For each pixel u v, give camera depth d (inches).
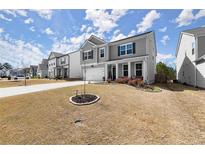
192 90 544.7
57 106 289.6
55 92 409.7
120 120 234.7
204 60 594.9
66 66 1419.8
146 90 484.7
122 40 761.0
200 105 326.6
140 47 698.8
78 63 1314.0
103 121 230.8
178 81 995.9
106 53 826.2
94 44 889.5
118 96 366.3
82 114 254.1
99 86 524.7
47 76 1844.2
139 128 210.2
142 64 687.1
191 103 343.0
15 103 316.8
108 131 202.8
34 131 207.2
